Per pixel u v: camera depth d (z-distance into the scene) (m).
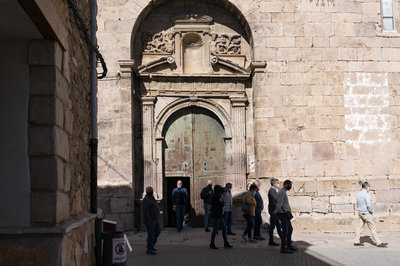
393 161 17.44
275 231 16.42
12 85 5.61
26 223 5.43
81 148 7.60
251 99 18.27
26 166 5.51
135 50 18.16
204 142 18.19
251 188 14.16
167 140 18.08
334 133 17.39
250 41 18.25
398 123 17.67
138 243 14.15
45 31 5.43
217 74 18.03
